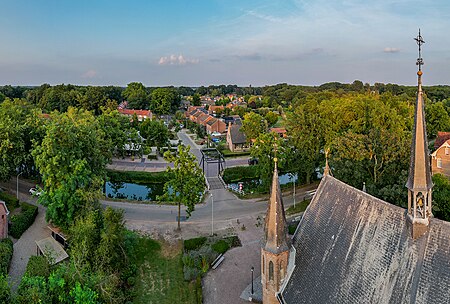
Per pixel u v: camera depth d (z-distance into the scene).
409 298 22.62
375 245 26.27
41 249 47.06
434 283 21.98
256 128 130.00
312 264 30.09
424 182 23.70
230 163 107.94
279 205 30.86
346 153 58.94
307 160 77.06
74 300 32.56
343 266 27.61
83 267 35.81
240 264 48.22
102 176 64.56
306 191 77.75
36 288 32.00
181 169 56.09
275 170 30.98
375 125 75.25
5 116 75.94
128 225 60.06
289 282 30.88
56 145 52.41
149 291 43.19
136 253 51.44
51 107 187.25
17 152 68.31
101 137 79.94
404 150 56.28
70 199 51.53
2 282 32.03
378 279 24.83
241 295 41.47
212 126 164.75
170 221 62.12
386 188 52.59
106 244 41.91
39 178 80.25
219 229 58.91
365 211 28.38
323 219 32.03
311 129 75.31
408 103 108.75
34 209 60.34
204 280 44.75
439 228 23.25
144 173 94.31
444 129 132.25
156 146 124.31
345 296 26.22
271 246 30.59
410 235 24.31
